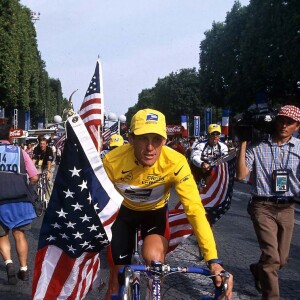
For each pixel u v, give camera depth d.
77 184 3.16
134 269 2.55
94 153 3.17
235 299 4.80
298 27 25.95
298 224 9.23
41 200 11.61
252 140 4.26
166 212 3.65
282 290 5.13
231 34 40.12
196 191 3.18
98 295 4.96
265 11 28.47
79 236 3.20
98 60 4.45
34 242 7.58
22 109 34.28
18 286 5.22
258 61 29.83
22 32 32.84
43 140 11.80
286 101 33.25
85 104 4.47
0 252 5.36
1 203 5.22
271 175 4.32
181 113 77.81
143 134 3.00
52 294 3.25
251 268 4.79
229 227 8.88
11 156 5.27
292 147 4.33
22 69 33.12
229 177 5.70
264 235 4.26
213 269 2.64
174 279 5.42
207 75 45.12
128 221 3.60
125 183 3.38
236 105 38.09
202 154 6.72
